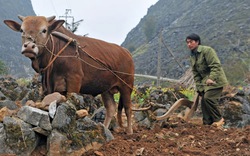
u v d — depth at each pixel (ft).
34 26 21.84
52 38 22.77
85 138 20.21
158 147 21.85
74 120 20.10
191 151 21.22
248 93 32.55
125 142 21.90
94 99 31.35
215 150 21.75
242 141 22.59
